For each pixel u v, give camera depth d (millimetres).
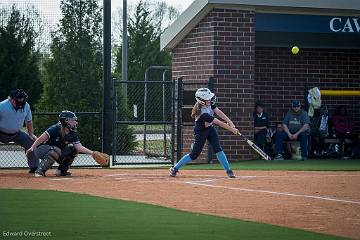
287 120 46906
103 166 40812
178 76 48062
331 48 51969
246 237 18500
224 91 45344
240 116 45688
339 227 20344
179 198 26062
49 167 34250
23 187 29438
